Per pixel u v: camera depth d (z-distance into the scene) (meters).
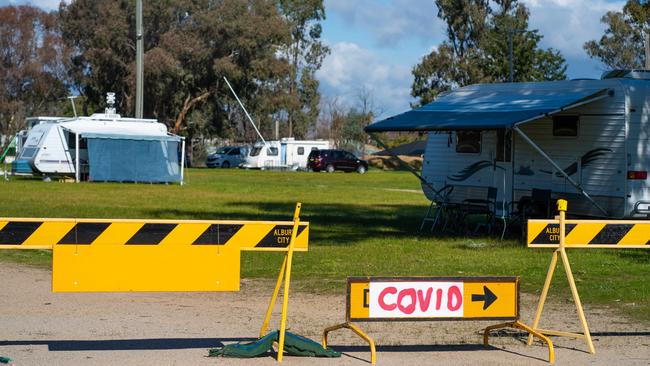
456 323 10.82
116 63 76.19
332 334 10.04
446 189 23.27
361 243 19.11
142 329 10.02
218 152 76.44
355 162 69.62
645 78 19.55
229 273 8.82
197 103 80.38
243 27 75.19
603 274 14.73
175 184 45.38
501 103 20.78
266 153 73.00
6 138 86.75
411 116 20.97
